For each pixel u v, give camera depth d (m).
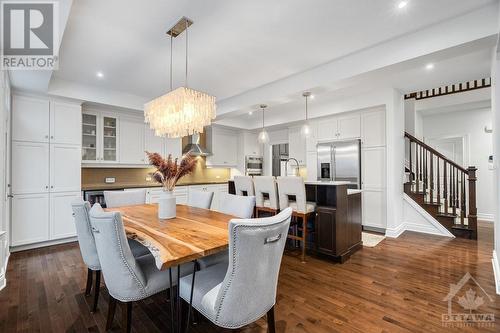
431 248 3.53
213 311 1.34
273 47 2.72
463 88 4.20
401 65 2.59
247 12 2.12
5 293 2.29
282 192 3.36
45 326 1.82
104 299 2.21
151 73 3.43
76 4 1.99
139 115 4.90
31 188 3.50
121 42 2.60
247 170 6.80
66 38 2.52
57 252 3.40
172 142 5.41
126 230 1.81
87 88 3.89
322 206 3.28
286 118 5.65
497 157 2.39
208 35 2.48
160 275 1.69
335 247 3.06
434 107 5.28
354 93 4.40
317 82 3.21
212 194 2.97
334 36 2.51
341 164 4.87
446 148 5.85
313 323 1.85
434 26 2.31
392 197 4.12
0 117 2.40
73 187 3.87
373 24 2.30
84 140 4.28
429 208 4.36
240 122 6.46
